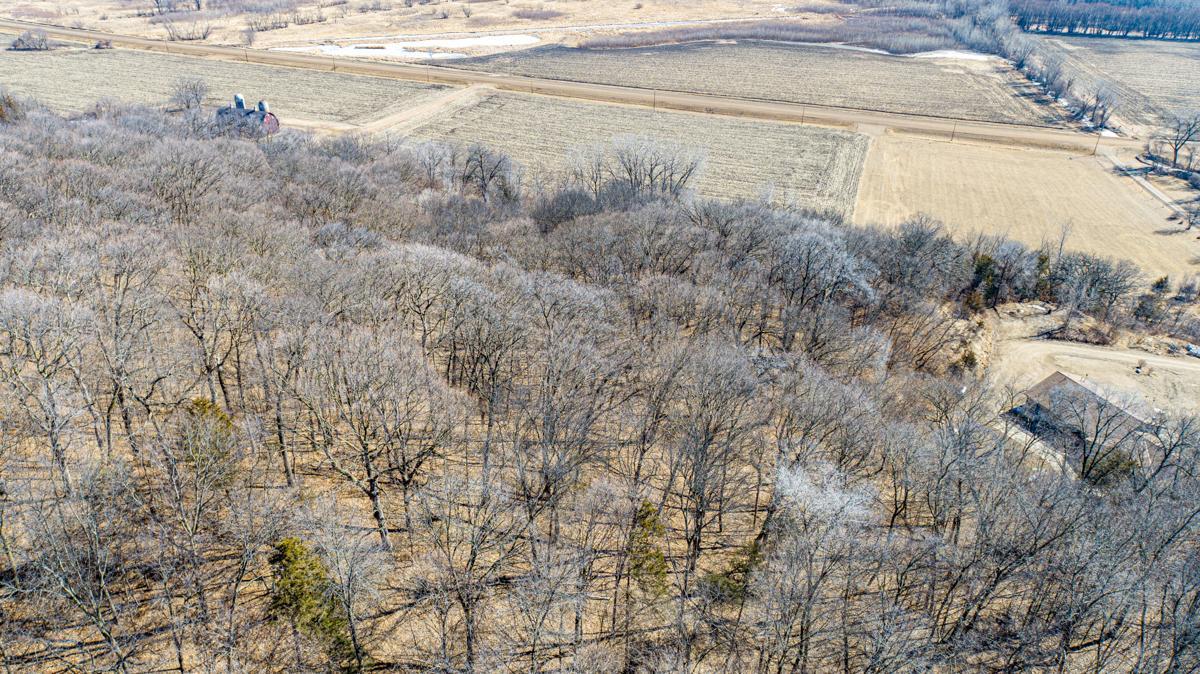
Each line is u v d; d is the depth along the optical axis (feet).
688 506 192.65
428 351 219.41
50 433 150.61
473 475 181.47
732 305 264.11
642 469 197.98
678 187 465.47
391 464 179.01
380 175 393.91
